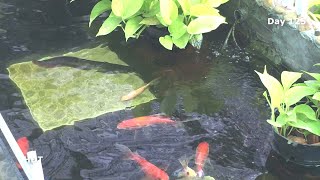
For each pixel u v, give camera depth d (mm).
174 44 3758
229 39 3832
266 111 3338
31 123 3254
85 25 4012
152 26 3807
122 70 3627
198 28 3541
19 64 3660
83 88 3492
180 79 3557
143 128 3232
